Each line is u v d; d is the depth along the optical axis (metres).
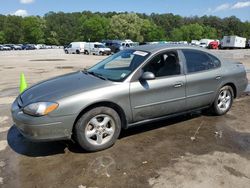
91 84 4.31
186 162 3.95
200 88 5.30
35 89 4.45
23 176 3.62
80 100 4.00
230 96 6.02
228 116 5.95
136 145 4.50
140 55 4.89
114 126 4.36
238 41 59.53
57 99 3.94
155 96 4.69
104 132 4.29
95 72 5.02
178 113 5.15
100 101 4.13
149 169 3.76
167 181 3.49
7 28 104.38
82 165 3.87
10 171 3.74
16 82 11.11
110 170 3.74
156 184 3.43
